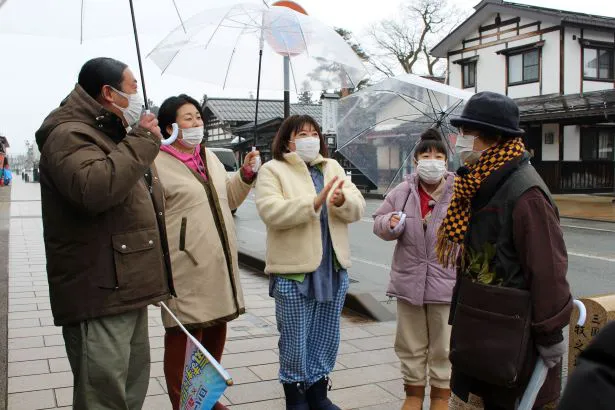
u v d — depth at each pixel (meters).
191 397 1.90
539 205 2.00
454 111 4.57
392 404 3.30
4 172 30.30
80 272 2.23
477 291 2.08
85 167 2.11
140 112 2.39
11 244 9.52
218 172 3.25
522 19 22.80
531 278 1.98
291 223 2.85
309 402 3.12
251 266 7.67
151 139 2.24
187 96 3.12
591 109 17.89
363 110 5.20
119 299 2.26
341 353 4.16
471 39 25.16
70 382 3.54
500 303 2.01
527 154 2.15
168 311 2.56
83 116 2.28
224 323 3.24
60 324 2.28
